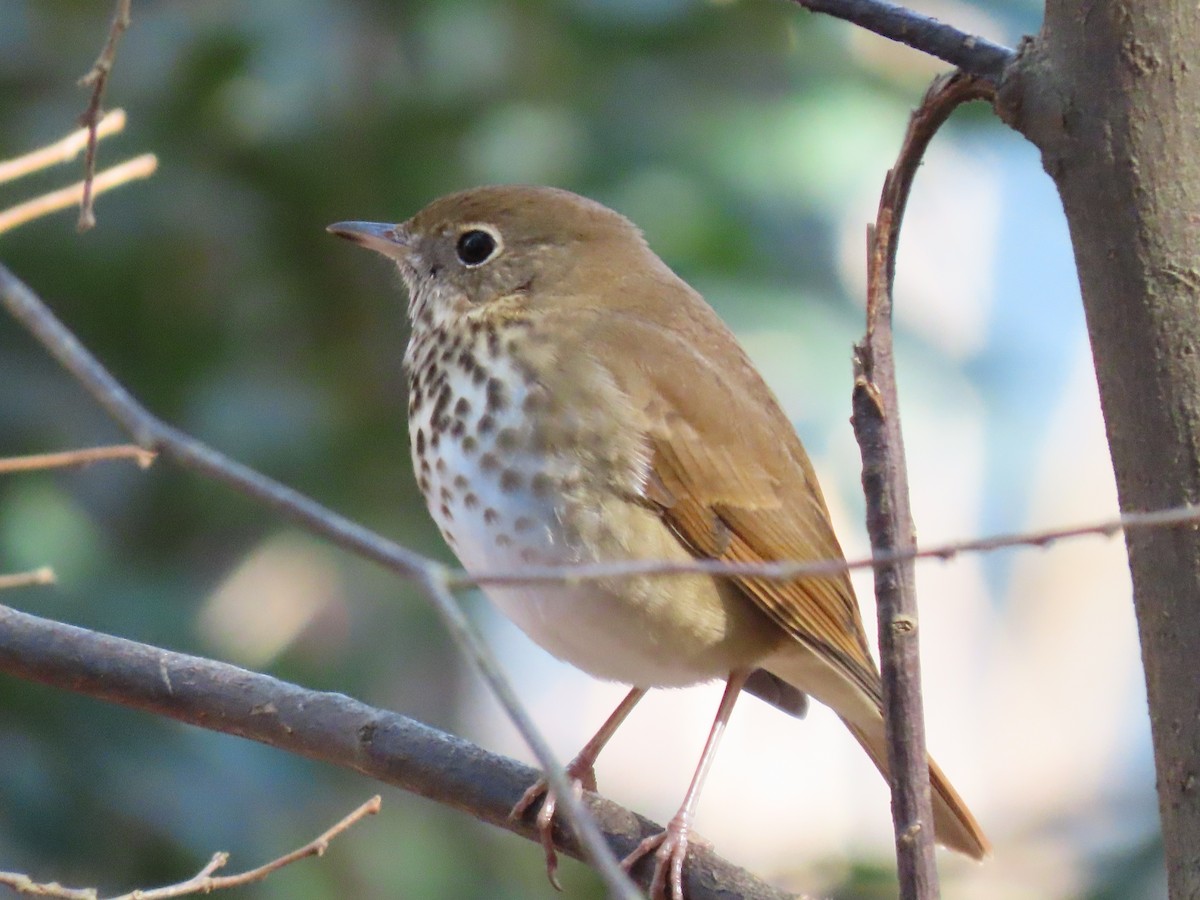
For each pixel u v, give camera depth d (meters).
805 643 7.43
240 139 11.54
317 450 11.68
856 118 12.41
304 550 12.48
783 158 12.17
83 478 11.71
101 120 6.39
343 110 11.62
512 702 3.66
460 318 7.80
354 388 11.98
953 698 20.36
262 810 10.40
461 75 11.75
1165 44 4.53
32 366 11.56
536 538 7.10
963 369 13.38
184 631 10.91
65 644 6.57
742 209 12.08
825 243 12.53
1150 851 10.70
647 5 11.90
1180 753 4.53
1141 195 4.54
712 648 7.39
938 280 19.06
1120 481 4.64
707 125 12.13
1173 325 4.52
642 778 20.86
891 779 4.97
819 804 21.02
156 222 11.44
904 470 5.00
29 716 10.03
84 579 10.70
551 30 11.99
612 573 4.38
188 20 11.70
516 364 7.27
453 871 11.77
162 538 12.07
